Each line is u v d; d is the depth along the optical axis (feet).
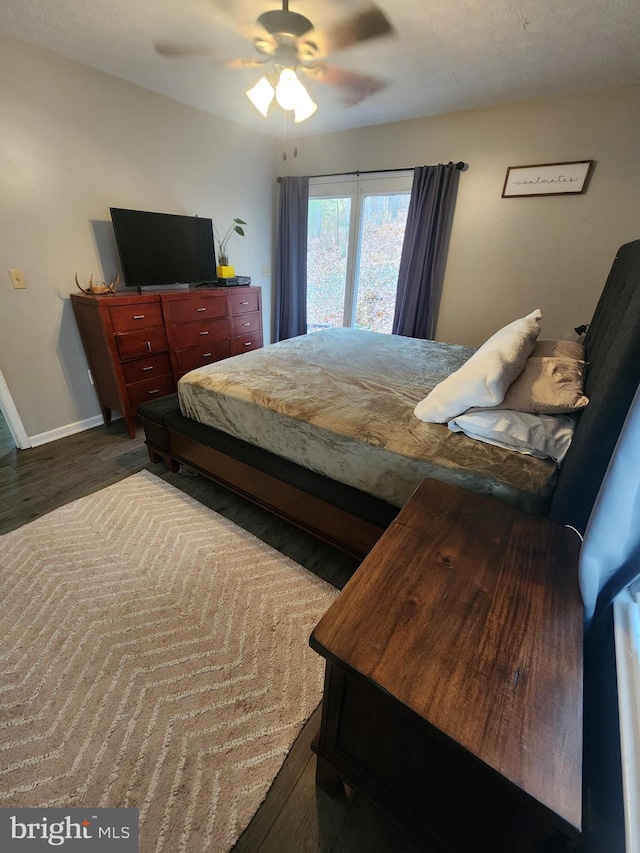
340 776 2.79
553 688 1.97
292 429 5.25
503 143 9.13
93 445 8.56
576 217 8.86
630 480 2.04
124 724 3.45
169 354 9.48
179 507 6.49
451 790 2.12
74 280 8.42
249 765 3.21
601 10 5.34
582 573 2.40
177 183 9.99
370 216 11.77
